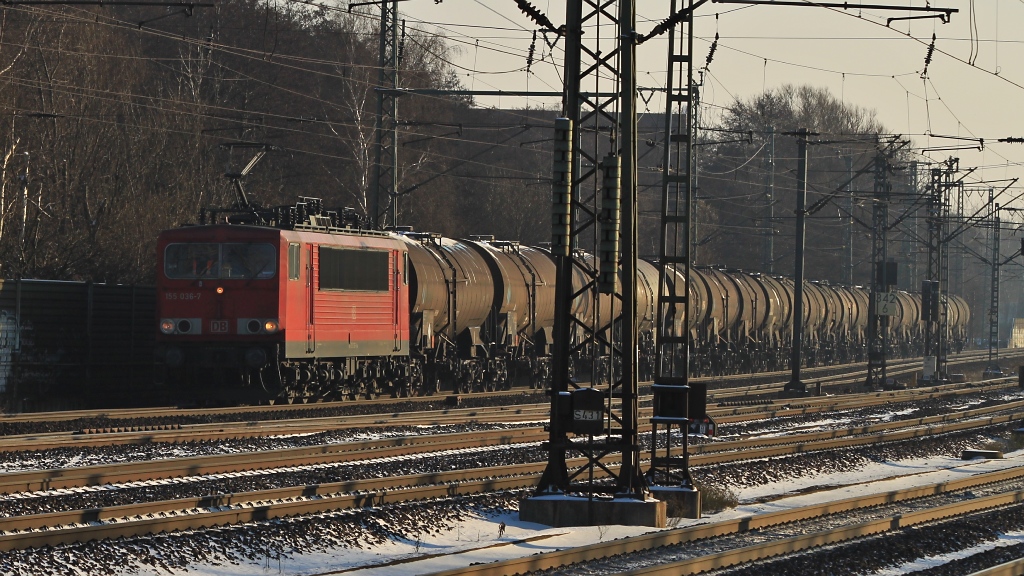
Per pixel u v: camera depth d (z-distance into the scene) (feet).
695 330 643.45
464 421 342.03
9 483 188.85
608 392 192.95
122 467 209.87
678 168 210.79
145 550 149.38
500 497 207.10
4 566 136.56
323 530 167.53
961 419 444.14
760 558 164.35
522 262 506.07
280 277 340.59
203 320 344.08
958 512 218.38
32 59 569.23
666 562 157.69
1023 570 156.04
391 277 396.98
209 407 348.18
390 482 213.05
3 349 353.31
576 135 193.98
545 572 148.77
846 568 159.02
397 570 146.10
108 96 599.16
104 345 389.19
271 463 232.94
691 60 208.95
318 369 365.20
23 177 469.98
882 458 311.27
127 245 499.10
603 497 193.06
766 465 272.72
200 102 635.25
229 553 153.89
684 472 209.15
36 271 468.75
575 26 192.75
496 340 483.10
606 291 189.78
